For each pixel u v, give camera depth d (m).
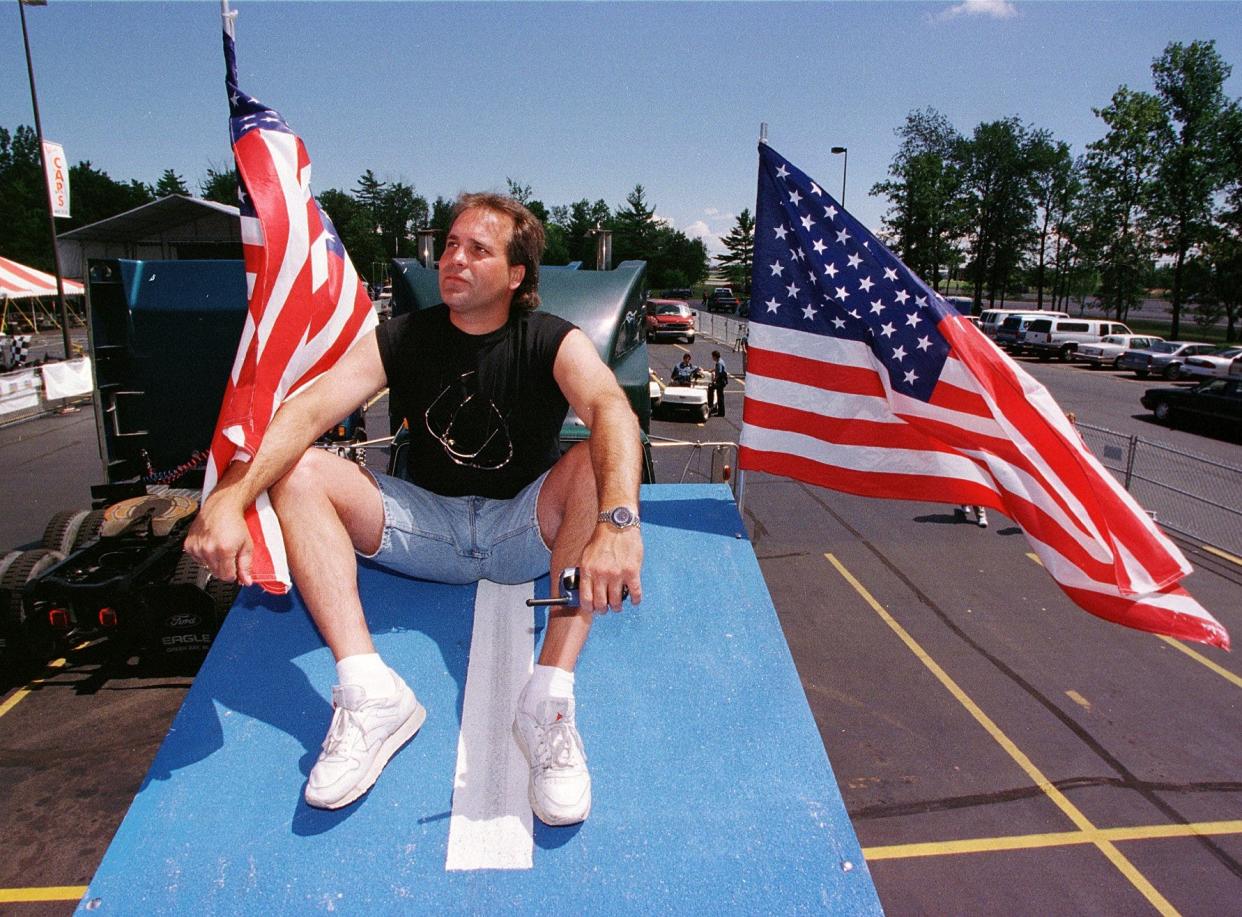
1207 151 38.31
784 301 4.09
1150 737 5.41
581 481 2.05
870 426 4.02
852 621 7.21
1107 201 42.50
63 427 16.50
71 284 26.72
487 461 2.34
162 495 6.37
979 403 3.68
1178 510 10.55
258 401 1.98
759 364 4.14
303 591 1.99
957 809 4.66
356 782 1.87
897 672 6.28
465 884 1.74
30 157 86.44
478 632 2.44
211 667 2.34
